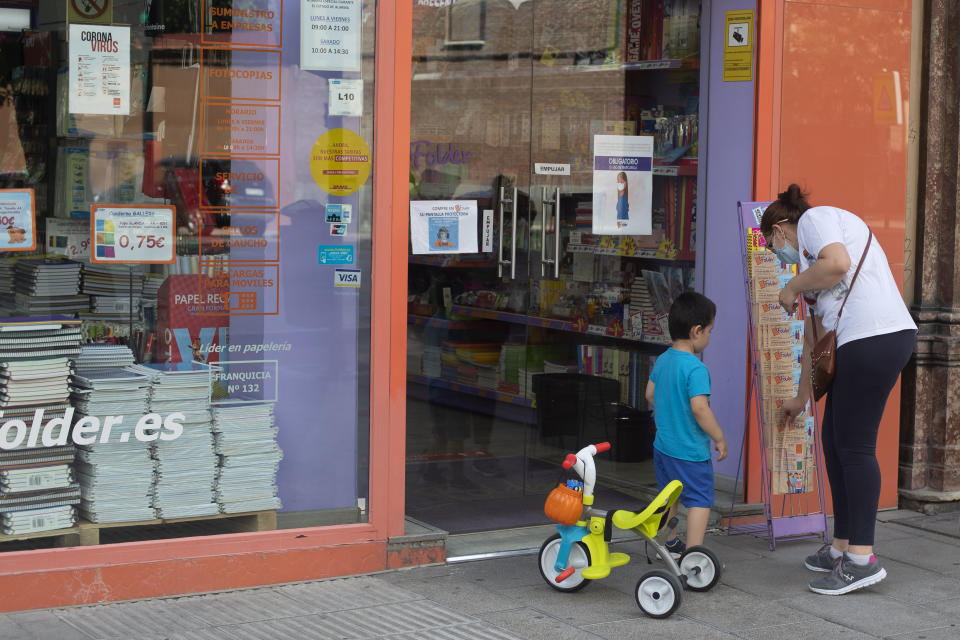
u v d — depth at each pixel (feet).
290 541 15.80
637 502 20.35
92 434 14.94
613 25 20.08
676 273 20.81
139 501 15.21
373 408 16.29
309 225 16.02
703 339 16.49
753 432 19.54
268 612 14.53
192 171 15.43
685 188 20.53
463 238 19.21
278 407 15.98
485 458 19.80
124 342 15.14
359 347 16.37
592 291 20.39
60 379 14.76
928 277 21.06
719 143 19.94
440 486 19.45
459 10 18.80
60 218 14.82
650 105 20.39
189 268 15.48
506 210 19.52
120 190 15.08
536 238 19.83
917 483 21.11
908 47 20.51
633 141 20.35
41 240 14.70
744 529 19.06
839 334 15.83
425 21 18.53
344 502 16.38
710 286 20.22
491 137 19.29
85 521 14.92
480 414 19.71
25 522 14.58
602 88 20.10
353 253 16.25
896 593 16.19
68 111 14.80
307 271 16.05
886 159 20.43
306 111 15.89
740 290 19.70
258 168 15.72
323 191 16.05
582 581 15.55
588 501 15.34
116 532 15.10
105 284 15.05
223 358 15.69
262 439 15.90
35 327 14.58
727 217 19.86
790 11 19.38
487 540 18.01
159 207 15.29
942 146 20.93
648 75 20.31
